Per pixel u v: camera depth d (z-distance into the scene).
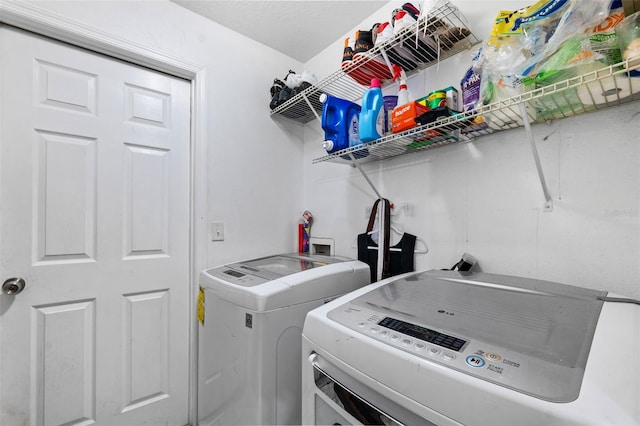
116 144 1.45
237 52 1.82
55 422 1.27
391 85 1.53
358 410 0.66
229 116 1.77
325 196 1.94
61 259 1.31
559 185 0.98
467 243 1.21
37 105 1.27
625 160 0.87
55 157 1.30
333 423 0.72
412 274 1.10
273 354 1.05
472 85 1.04
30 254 1.25
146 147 1.54
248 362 1.05
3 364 1.19
